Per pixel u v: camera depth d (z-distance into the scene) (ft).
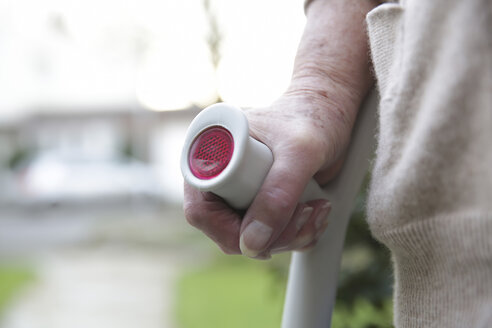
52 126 58.49
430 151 1.36
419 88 1.46
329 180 1.87
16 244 25.39
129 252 22.82
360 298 4.71
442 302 1.42
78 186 37.09
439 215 1.38
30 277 17.62
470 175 1.32
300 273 1.90
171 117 54.70
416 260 1.48
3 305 13.76
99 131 58.03
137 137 56.13
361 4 1.97
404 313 1.57
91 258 21.57
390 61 1.62
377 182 1.55
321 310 1.88
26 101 58.95
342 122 1.78
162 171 39.47
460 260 1.35
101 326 11.85
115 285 16.31
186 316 12.26
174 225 28.96
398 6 1.61
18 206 39.65
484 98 1.30
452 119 1.34
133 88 56.03
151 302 14.06
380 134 1.58
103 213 36.55
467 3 1.35
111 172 37.83
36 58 56.24
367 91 1.91
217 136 1.53
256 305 12.93
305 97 1.79
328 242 1.88
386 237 1.54
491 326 1.31
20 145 58.44
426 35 1.44
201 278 17.28
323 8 2.02
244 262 19.61
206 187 1.49
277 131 1.63
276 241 1.64
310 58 1.93
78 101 57.93
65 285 16.29
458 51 1.35
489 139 1.30
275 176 1.52
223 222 1.62
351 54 1.90
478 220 1.30
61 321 12.23
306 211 1.65
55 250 23.70
